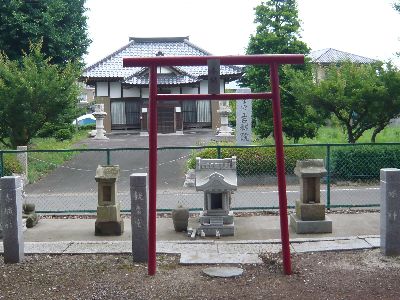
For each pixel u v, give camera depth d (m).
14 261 7.62
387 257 7.53
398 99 16.03
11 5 24.11
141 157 21.61
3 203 7.59
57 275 7.00
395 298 5.96
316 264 7.27
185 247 8.34
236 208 11.38
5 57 21.17
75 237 9.48
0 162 11.37
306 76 18.53
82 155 21.95
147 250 7.52
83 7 28.95
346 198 12.93
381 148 15.62
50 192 15.10
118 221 9.58
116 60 34.12
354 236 8.93
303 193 9.55
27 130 19.30
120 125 33.75
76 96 20.05
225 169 9.59
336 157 15.45
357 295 6.07
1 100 18.23
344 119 17.48
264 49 20.56
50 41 25.55
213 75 6.73
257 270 7.08
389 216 7.54
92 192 15.07
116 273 7.04
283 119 19.81
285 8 20.64
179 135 31.09
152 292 6.27
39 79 18.33
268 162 15.59
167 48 35.44
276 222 10.41
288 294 6.14
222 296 6.10
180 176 17.36
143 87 32.88
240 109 19.06
